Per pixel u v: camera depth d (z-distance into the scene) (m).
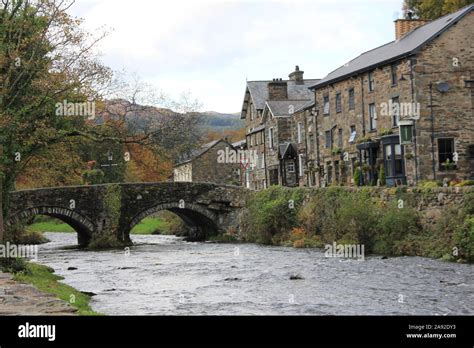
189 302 19.52
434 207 30.47
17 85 25.33
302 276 24.64
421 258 28.59
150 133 28.89
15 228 45.97
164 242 51.16
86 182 62.41
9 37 25.11
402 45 40.53
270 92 64.12
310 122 53.03
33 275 22.97
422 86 37.22
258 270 27.59
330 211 38.38
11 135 24.42
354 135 44.62
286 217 43.25
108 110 28.64
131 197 48.50
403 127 37.25
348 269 26.14
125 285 23.98
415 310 17.06
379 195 34.44
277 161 60.00
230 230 50.53
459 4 49.78
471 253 26.61
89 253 41.16
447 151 37.47
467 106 37.66
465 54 37.69
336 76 47.09
